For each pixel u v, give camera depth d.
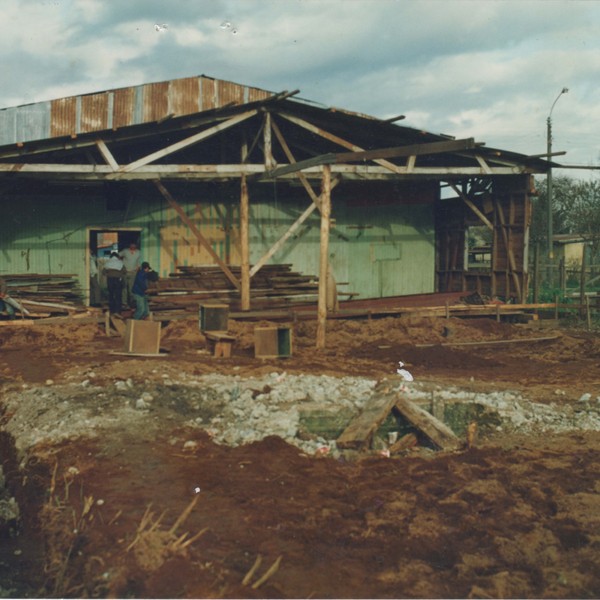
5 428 9.12
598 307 20.53
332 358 13.91
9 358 13.24
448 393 10.27
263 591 4.66
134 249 18.64
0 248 18.02
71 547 5.44
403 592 4.77
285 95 16.77
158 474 6.83
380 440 8.32
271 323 17.03
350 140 20.42
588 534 5.71
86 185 18.62
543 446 8.13
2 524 6.53
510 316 19.91
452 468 7.23
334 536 5.58
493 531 5.74
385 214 22.42
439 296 21.36
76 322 16.09
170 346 15.00
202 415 8.96
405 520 5.91
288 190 20.97
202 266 19.62
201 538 5.41
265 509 6.02
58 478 6.89
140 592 4.65
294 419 8.66
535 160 19.84
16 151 15.48
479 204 21.92
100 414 8.80
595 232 37.69
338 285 21.83
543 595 4.79
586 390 11.16
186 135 19.19
